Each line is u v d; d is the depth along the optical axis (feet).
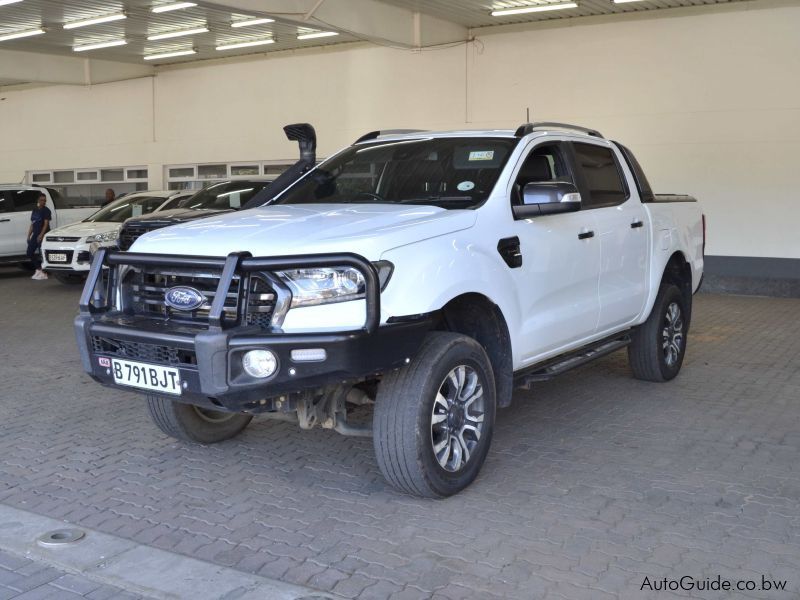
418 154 17.44
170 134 67.87
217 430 17.54
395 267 13.02
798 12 43.21
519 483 15.12
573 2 45.34
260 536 12.99
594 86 48.93
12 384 23.44
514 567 11.78
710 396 21.47
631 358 22.36
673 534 12.84
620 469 15.87
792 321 35.01
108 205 51.06
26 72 62.69
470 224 14.67
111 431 18.76
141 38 56.65
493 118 52.49
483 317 15.19
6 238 54.90
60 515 13.91
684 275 23.29
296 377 12.36
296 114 61.05
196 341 12.48
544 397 21.38
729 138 45.52
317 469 16.10
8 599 11.01
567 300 17.26
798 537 12.71
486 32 52.08
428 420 13.47
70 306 41.06
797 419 19.27
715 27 45.19
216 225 14.64
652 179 47.80
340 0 44.27
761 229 45.21
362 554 12.28
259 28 53.16
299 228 13.75
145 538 12.97
